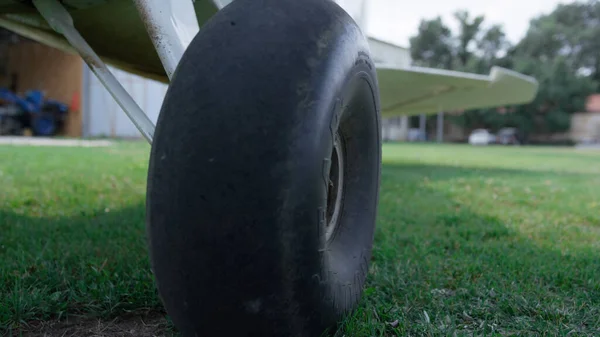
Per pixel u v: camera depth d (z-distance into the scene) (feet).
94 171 20.13
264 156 3.30
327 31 3.81
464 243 9.07
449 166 29.73
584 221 12.37
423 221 11.44
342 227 4.92
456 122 137.39
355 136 4.95
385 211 12.67
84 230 9.31
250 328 3.48
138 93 51.96
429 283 6.61
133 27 7.45
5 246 8.07
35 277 6.21
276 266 3.32
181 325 3.64
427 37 159.94
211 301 3.42
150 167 3.53
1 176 17.56
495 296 6.09
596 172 28.07
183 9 5.06
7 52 67.82
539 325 5.22
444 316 5.46
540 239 10.05
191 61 3.59
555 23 161.38
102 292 5.69
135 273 6.33
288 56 3.52
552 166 33.12
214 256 3.33
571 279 6.88
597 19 167.73
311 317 3.67
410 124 147.13
